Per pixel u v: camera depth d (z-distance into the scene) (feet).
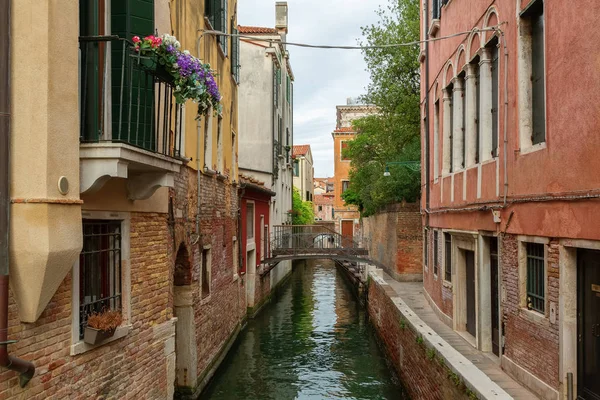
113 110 17.93
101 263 18.84
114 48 17.80
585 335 18.65
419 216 64.18
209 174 37.40
